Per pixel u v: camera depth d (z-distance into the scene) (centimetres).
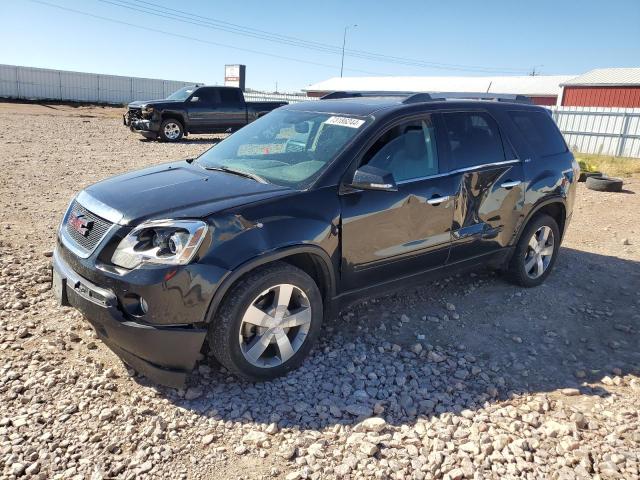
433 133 432
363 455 285
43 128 1983
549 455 292
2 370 338
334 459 282
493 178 463
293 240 335
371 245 384
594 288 551
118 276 305
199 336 312
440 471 277
